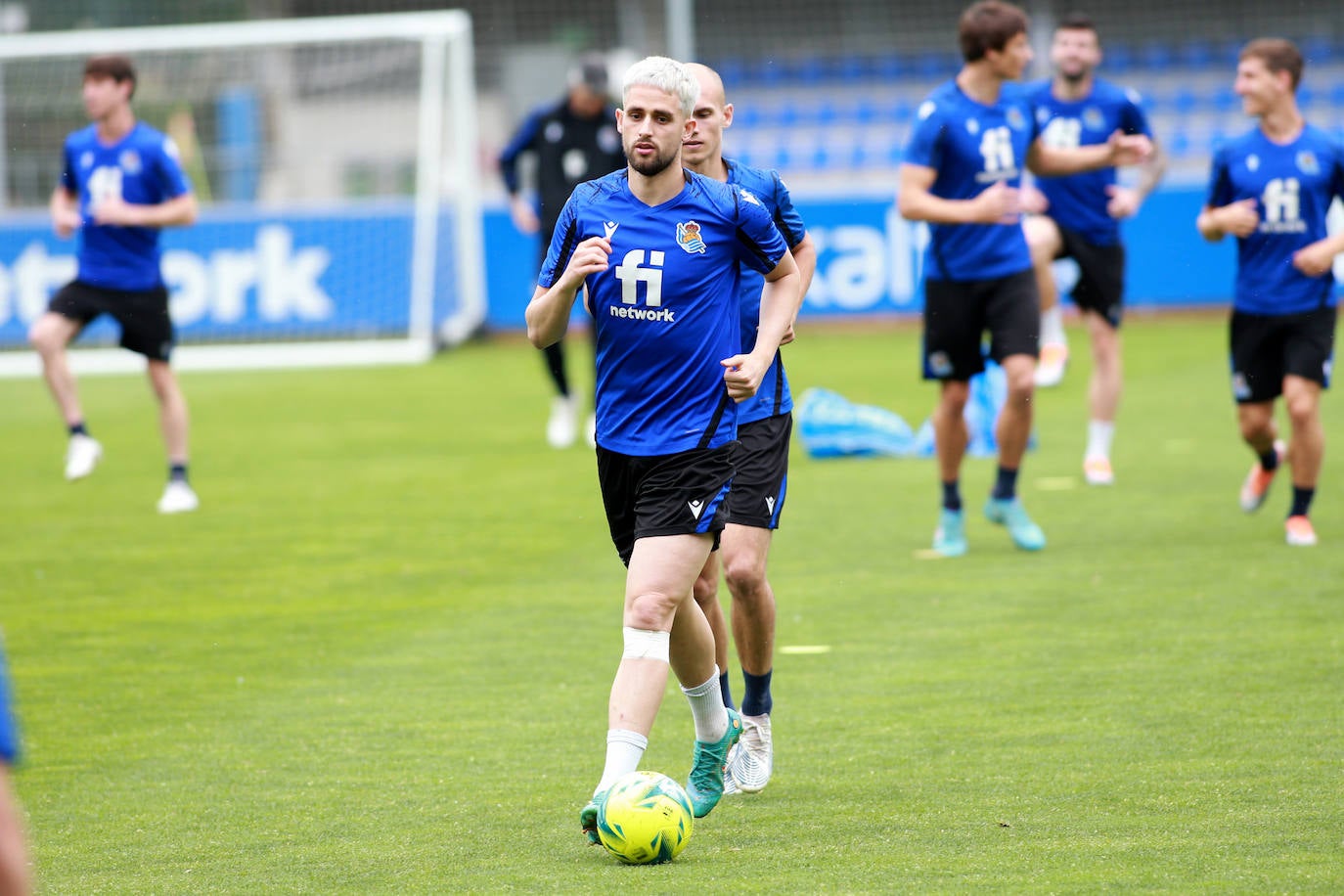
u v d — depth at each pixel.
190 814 14.11
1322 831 12.70
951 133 24.34
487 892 11.82
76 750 16.30
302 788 14.84
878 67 78.00
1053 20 75.62
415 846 13.05
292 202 64.06
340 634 21.42
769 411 15.42
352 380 53.53
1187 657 18.81
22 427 44.59
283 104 63.84
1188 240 59.97
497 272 62.81
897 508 29.91
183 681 19.14
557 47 78.06
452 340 62.22
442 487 33.50
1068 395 44.62
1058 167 25.78
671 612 13.01
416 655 20.12
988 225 24.48
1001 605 21.98
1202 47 75.75
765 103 78.56
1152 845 12.47
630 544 14.07
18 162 61.62
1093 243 31.95
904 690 17.89
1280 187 24.45
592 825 12.55
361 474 35.41
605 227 13.20
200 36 61.34
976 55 24.48
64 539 28.78
